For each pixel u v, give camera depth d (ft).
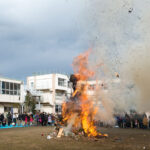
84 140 35.99
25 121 83.46
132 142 33.40
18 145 31.81
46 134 48.16
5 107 131.13
